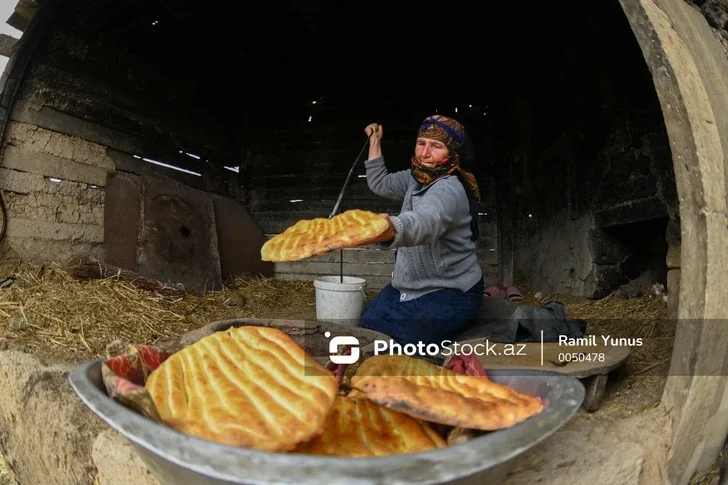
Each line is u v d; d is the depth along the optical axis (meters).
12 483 1.76
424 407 0.66
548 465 1.04
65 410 1.40
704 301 1.14
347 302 2.43
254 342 0.87
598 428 1.23
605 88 3.01
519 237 4.47
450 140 1.80
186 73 4.04
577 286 3.44
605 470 1.05
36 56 2.88
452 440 0.73
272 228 4.97
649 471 1.12
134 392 0.62
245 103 4.87
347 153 4.85
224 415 0.64
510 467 0.73
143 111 3.77
